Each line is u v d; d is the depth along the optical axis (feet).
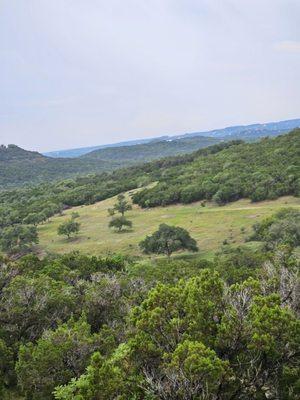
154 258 262.67
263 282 64.18
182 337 46.73
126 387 44.75
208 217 337.72
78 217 425.28
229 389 43.50
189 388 40.81
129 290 103.50
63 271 130.52
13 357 81.15
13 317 86.43
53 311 90.94
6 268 108.68
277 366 45.60
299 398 44.91
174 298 51.72
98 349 66.64
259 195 354.95
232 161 470.80
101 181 613.11
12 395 73.67
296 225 232.94
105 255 287.28
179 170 520.42
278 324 44.88
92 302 91.97
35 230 360.69
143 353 46.57
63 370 65.05
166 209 398.83
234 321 46.21
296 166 379.76
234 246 254.27
